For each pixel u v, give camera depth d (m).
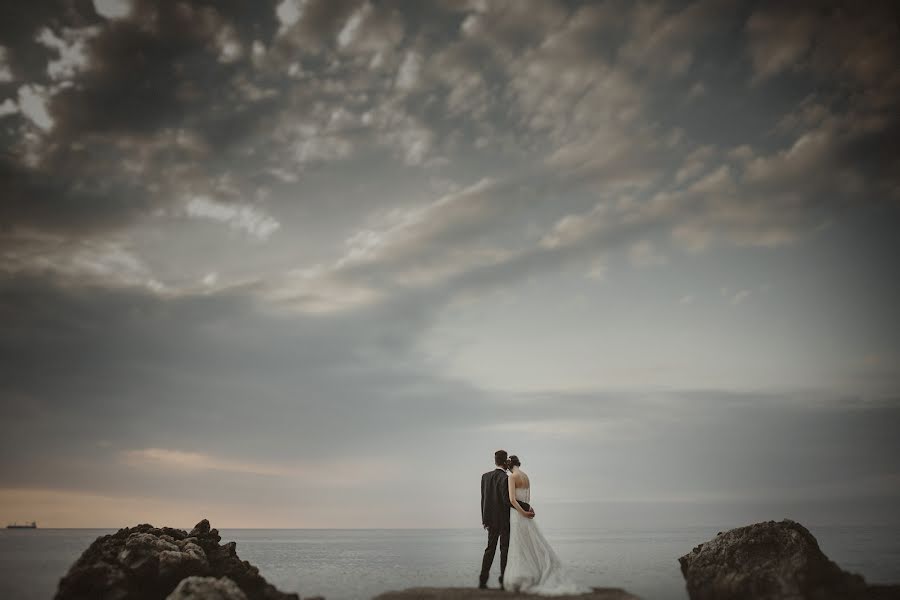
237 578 14.45
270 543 78.38
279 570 24.30
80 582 12.63
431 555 39.03
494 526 12.53
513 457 13.06
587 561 26.33
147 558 13.50
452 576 20.61
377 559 34.16
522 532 12.12
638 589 14.90
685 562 14.23
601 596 10.82
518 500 12.44
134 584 12.99
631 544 49.91
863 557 25.03
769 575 11.58
